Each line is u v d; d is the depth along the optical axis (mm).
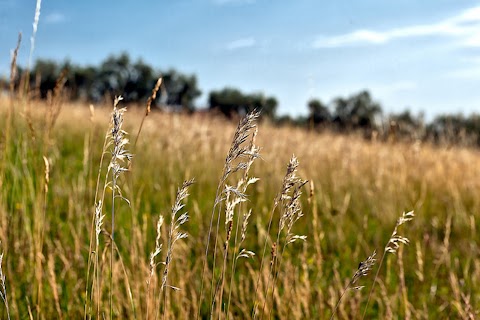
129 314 2869
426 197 6762
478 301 3760
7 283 3242
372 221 5754
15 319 2953
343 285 3994
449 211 5961
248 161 1788
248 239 4547
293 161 1917
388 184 6688
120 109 1792
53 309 3104
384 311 3695
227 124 9547
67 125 8734
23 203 3678
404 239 2057
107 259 3260
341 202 6145
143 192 5430
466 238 5316
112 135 1803
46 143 3551
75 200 4352
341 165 7340
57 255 3777
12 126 4090
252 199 5570
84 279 3434
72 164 6078
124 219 4766
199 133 7133
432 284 4074
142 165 6242
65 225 4180
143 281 3156
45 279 3322
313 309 3426
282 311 3184
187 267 3492
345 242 5074
